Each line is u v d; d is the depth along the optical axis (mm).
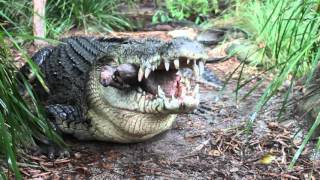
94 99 4176
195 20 8898
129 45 3961
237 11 7785
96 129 4293
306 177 3834
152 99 3795
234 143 4359
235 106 5090
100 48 5047
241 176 3881
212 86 5676
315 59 3887
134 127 4074
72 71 4965
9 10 7516
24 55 3633
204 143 4383
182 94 3686
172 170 3963
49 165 4027
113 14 8469
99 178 3846
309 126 4449
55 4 7977
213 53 6898
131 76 3889
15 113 3695
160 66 3766
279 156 4129
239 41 6922
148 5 9469
